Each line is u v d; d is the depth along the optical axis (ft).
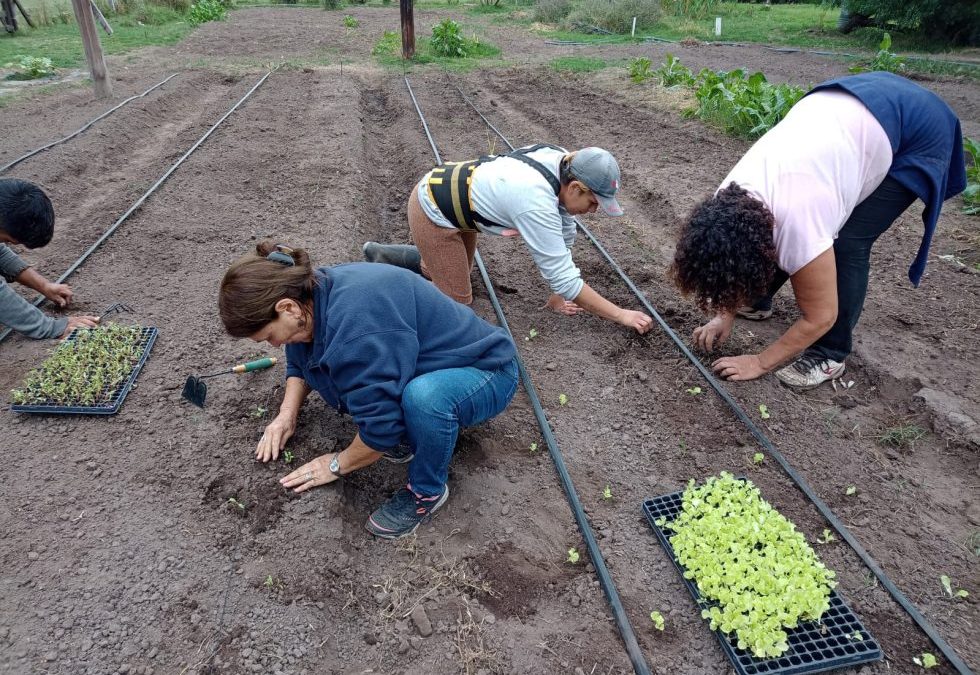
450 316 8.68
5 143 24.44
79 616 8.02
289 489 9.77
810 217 9.35
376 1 96.48
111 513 9.43
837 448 10.86
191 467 10.23
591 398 12.21
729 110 28.07
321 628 8.09
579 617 8.38
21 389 11.69
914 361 12.81
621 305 15.10
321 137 26.04
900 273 16.22
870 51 49.44
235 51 48.88
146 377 12.21
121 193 20.54
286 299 7.43
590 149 10.32
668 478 10.36
